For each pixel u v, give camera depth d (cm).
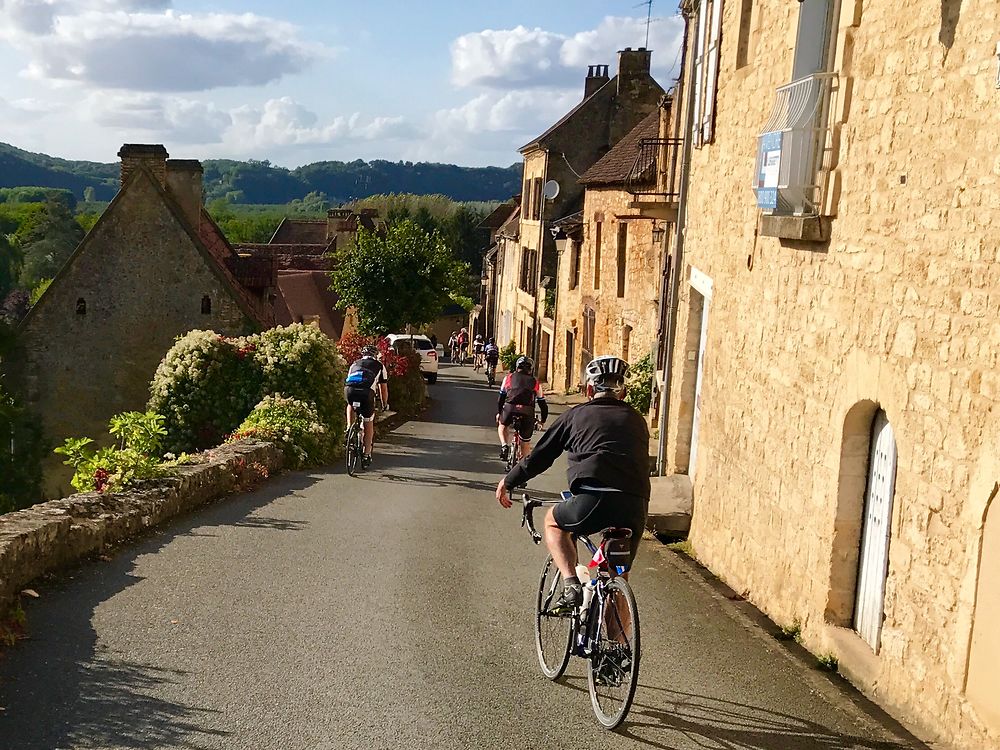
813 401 682
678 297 1275
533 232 4600
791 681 551
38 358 2820
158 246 2794
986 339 466
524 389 1388
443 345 8238
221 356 1834
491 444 2077
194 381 1817
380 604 673
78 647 554
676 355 1277
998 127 464
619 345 2598
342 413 1873
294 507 1057
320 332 1892
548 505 1216
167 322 2811
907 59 564
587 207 3080
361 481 1343
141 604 643
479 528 1004
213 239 3262
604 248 2822
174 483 961
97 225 2794
